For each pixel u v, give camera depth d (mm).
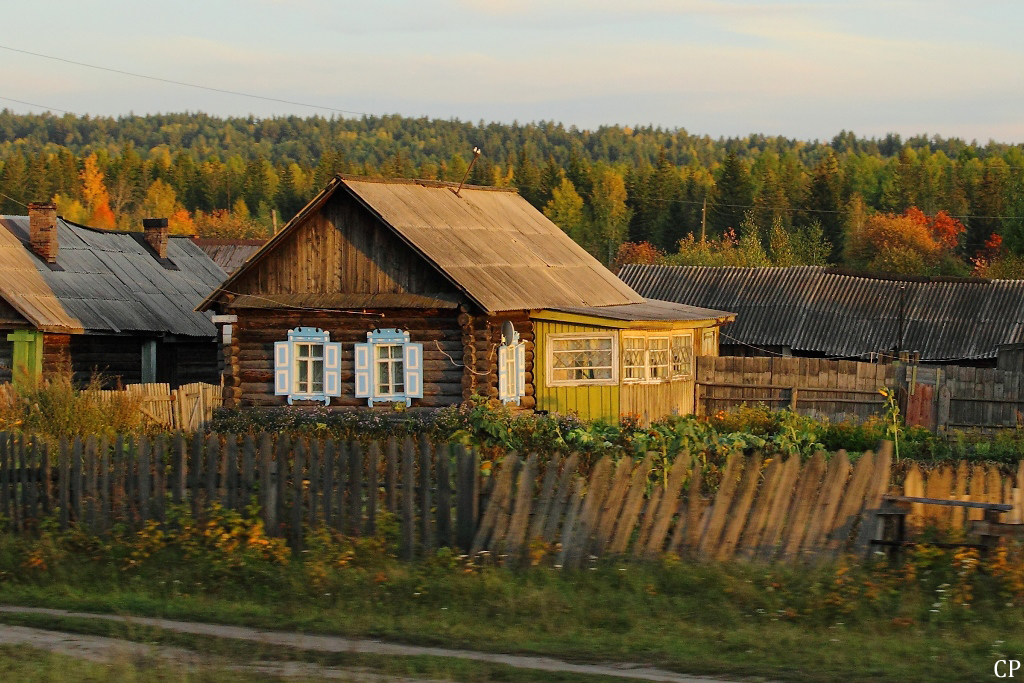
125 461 19703
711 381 44031
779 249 127625
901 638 13852
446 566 17000
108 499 19703
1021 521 15594
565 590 15992
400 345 39438
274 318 40625
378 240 39844
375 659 13430
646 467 16781
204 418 40188
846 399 41562
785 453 29312
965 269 124250
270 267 40812
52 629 15328
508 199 51094
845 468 16250
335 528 18234
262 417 37969
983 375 39062
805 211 182000
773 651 13406
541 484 17391
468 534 17391
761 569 15969
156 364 49281
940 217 150125
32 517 20297
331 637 14656
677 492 16688
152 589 17453
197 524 18984
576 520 16859
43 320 43344
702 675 12680
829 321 59625
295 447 18578
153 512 19406
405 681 12609
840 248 173750
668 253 176250
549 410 40312
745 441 30031
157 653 13922
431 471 17688
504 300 38656
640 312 43344
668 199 191000
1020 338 54250
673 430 28562
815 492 16281
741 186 188625
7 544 19281
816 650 13406
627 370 40219
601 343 40031
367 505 18047
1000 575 15148
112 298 48906
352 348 39844
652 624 14594
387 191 41750
